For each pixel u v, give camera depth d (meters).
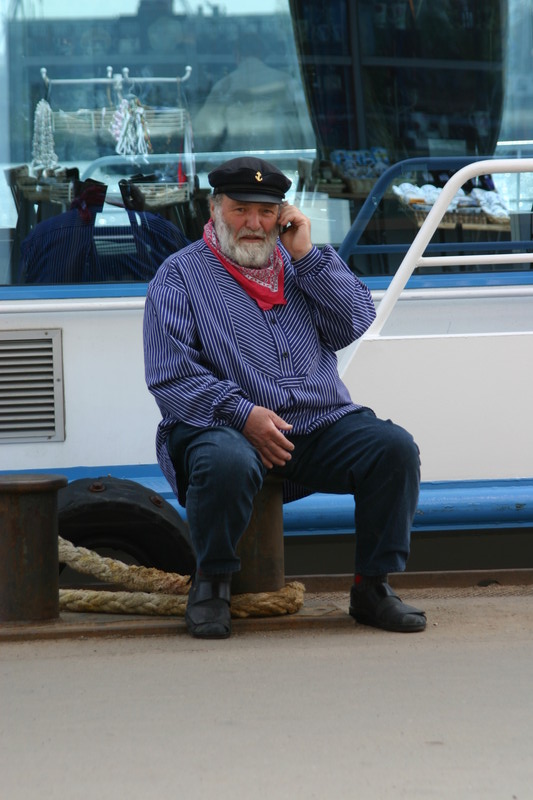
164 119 11.03
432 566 11.50
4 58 10.87
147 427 10.91
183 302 8.26
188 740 6.03
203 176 11.09
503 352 10.46
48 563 8.54
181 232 11.08
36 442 10.84
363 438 8.27
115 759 5.76
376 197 11.24
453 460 10.49
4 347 10.77
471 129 11.31
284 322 8.45
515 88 11.33
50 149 10.93
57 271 10.95
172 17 10.98
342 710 6.50
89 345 10.83
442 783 5.41
